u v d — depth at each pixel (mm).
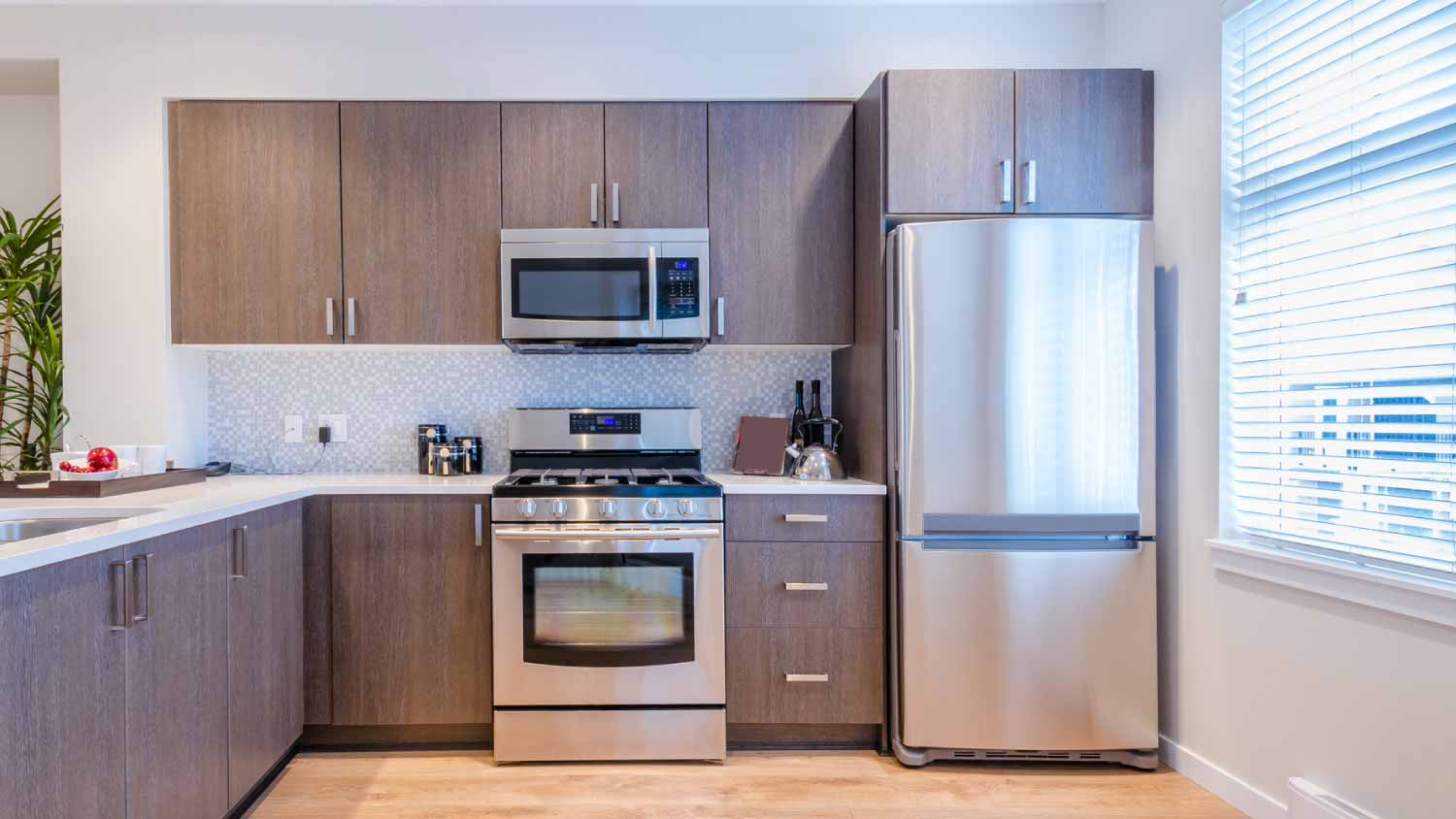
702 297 2662
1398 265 1691
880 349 2467
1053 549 2324
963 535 2344
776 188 2719
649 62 2730
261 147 2631
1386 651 1683
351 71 2676
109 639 1430
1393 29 1700
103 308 2619
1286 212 1996
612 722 2387
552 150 2680
